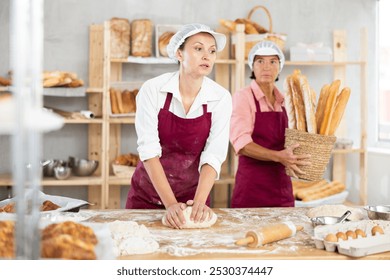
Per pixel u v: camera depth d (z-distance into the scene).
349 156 5.13
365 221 2.03
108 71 4.29
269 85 3.42
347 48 5.17
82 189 4.75
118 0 4.75
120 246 1.71
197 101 2.57
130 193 2.93
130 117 4.36
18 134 0.92
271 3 4.99
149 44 4.50
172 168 2.72
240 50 4.43
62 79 4.18
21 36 0.91
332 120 2.83
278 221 2.28
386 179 4.66
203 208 2.21
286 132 2.92
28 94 0.92
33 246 0.99
